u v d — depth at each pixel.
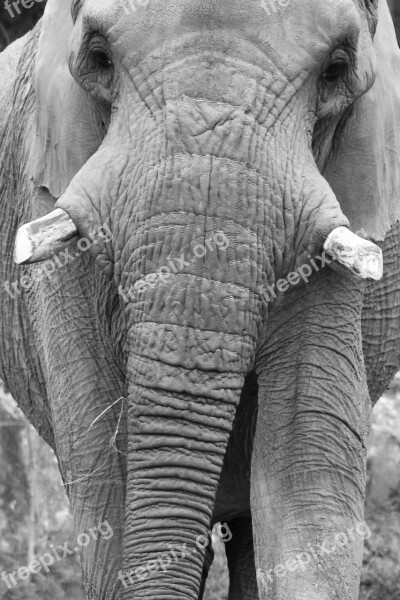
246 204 8.59
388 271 10.54
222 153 8.59
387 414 15.88
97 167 8.90
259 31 8.73
